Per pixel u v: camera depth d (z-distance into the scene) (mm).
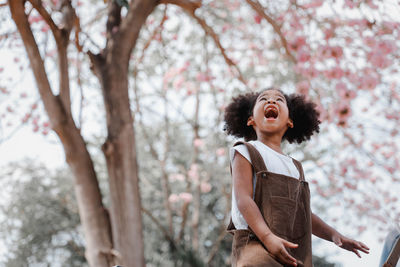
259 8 6805
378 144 9398
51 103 5633
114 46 6227
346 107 7219
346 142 9547
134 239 5625
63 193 12359
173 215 12117
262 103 2555
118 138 5902
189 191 11859
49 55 7789
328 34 6668
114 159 5852
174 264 11109
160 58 9656
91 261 5535
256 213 2211
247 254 2178
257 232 2170
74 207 12180
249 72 10258
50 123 5668
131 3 6359
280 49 8664
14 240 11859
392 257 2289
